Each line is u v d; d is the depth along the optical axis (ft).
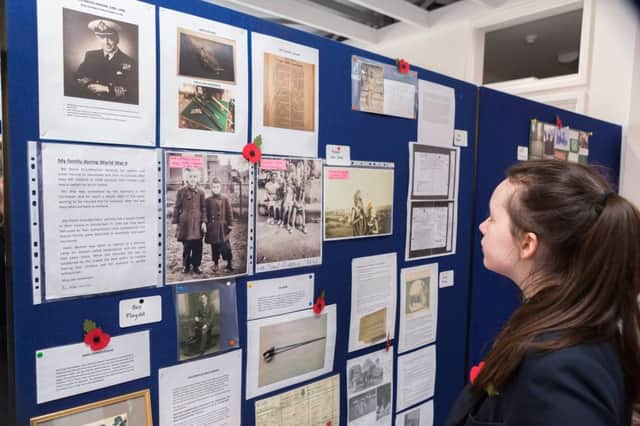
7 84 2.40
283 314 3.81
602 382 1.90
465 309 5.77
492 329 6.21
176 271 3.12
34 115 2.49
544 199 2.34
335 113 4.04
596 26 9.53
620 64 9.15
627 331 2.14
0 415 2.53
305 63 3.76
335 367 4.30
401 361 4.98
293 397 3.98
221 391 3.47
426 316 5.21
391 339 4.83
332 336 4.23
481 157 5.74
